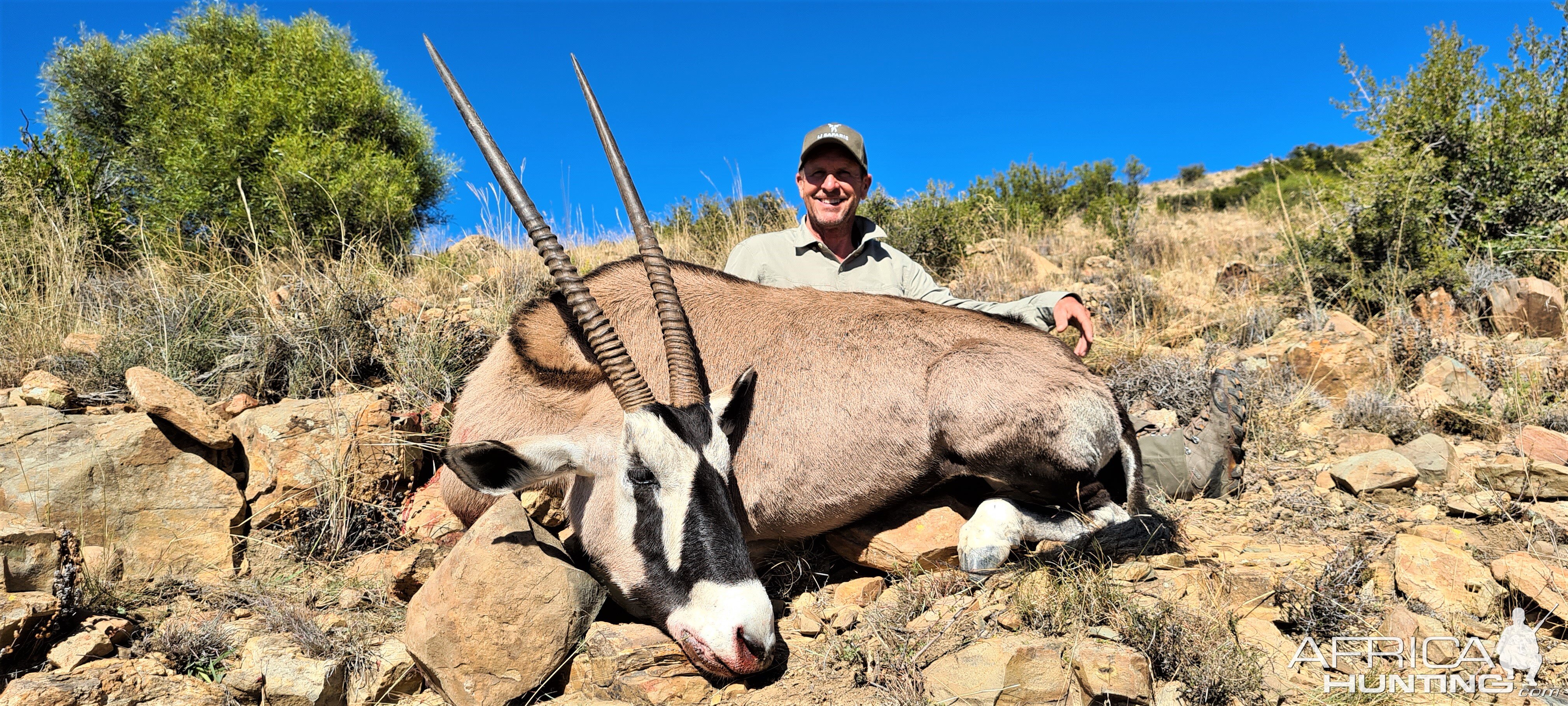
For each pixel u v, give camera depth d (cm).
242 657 309
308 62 1374
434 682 301
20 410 381
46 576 311
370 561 386
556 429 360
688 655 300
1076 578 323
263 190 1098
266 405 447
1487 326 679
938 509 380
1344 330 644
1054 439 363
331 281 583
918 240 953
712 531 303
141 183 1198
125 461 375
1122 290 807
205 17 1444
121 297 627
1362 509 415
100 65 1378
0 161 809
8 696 264
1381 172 798
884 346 379
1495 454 462
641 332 379
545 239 333
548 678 301
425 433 456
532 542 312
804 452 370
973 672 286
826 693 293
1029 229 1223
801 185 516
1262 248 1064
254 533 394
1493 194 782
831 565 389
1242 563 357
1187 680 280
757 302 394
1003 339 381
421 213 1362
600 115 387
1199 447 439
